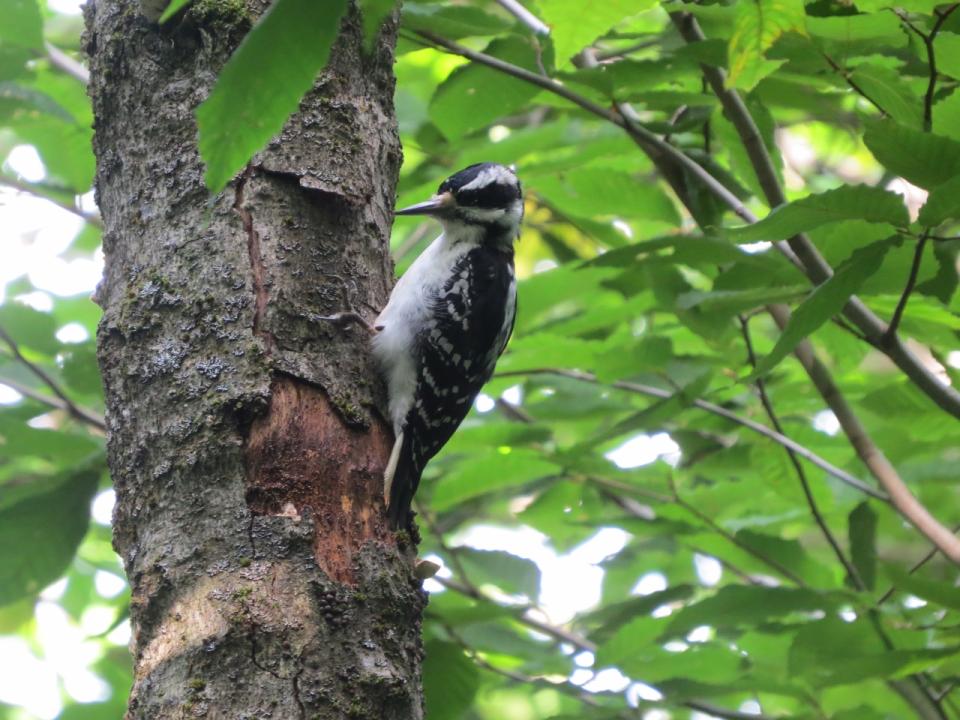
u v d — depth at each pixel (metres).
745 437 10.79
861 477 10.48
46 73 11.08
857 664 7.81
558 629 10.79
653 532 10.28
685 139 10.27
